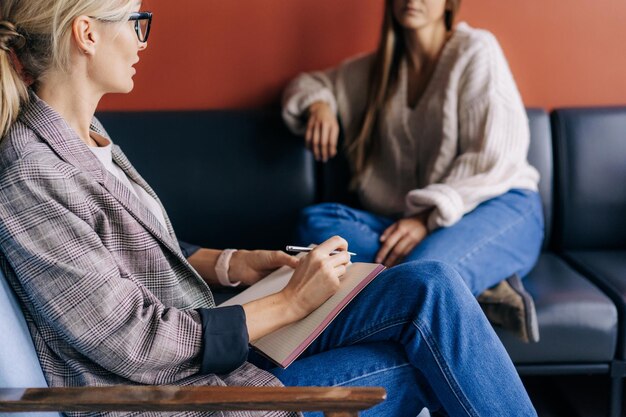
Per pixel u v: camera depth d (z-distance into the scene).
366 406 0.86
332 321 1.19
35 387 0.91
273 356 1.09
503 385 1.09
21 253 0.96
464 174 1.84
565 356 1.69
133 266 1.09
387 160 2.04
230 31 2.13
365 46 2.16
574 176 2.06
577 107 2.11
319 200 2.11
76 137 1.05
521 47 2.15
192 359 1.04
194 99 2.18
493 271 1.73
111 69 1.10
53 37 1.04
